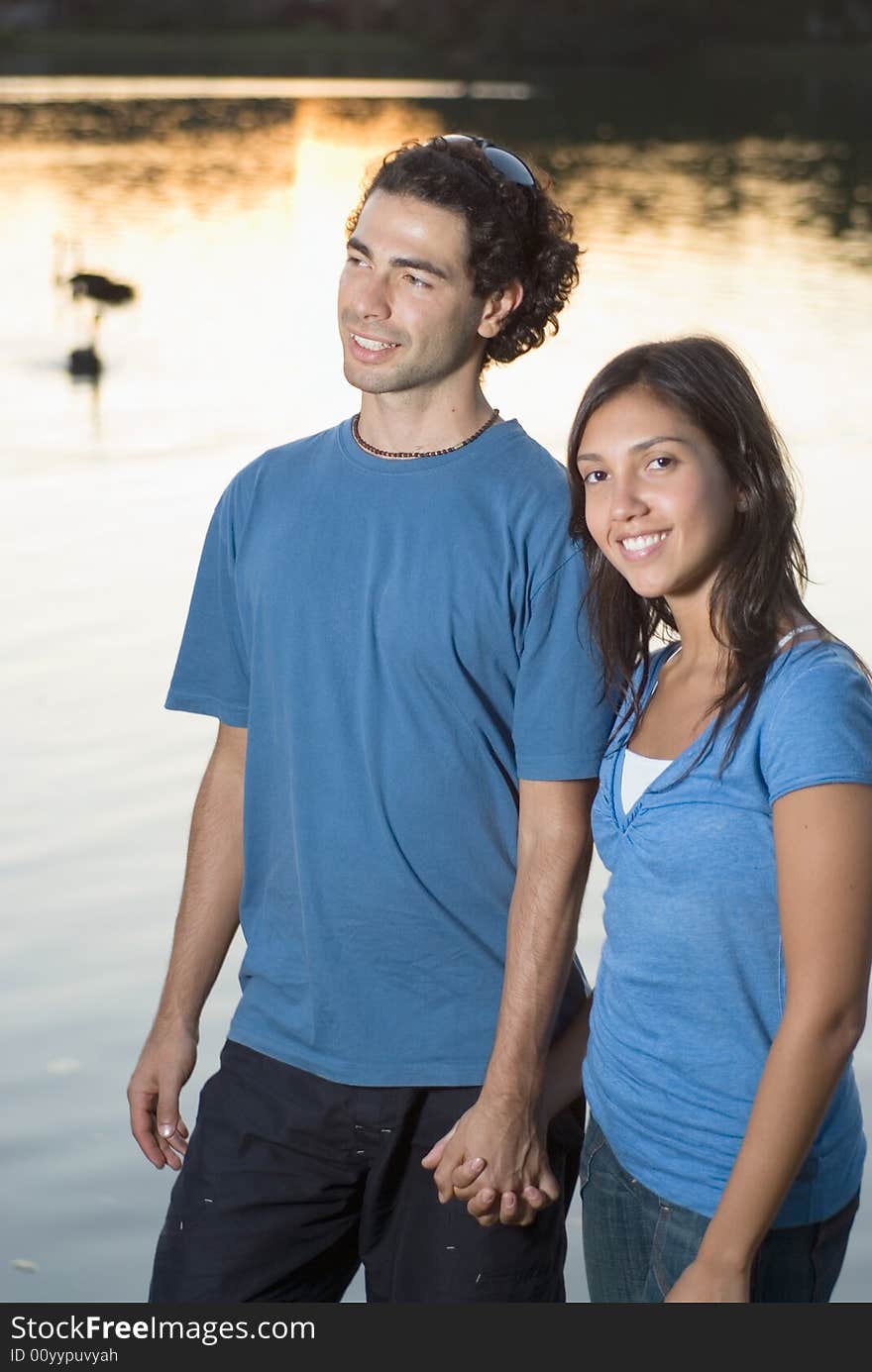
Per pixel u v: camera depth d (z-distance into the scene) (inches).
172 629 384.8
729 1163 120.3
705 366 122.3
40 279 1007.0
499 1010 142.2
